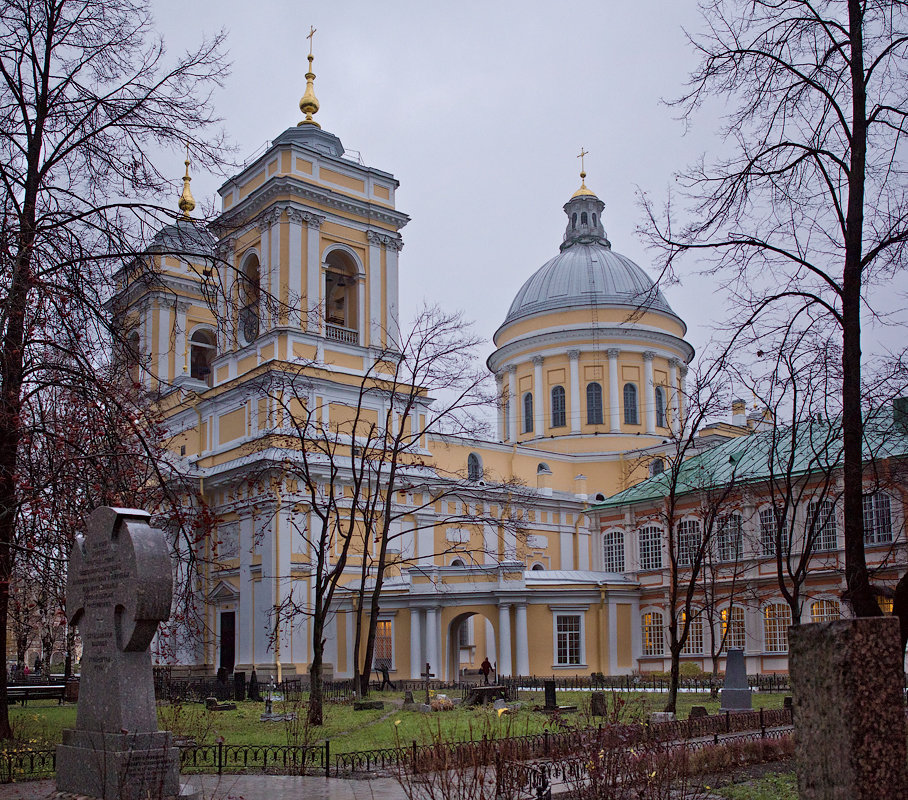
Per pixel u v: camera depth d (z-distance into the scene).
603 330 67.88
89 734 13.11
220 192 52.78
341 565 27.02
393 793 14.48
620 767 12.72
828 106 15.84
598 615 47.44
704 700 31.67
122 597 12.88
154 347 55.12
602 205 78.12
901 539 37.62
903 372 18.44
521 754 16.23
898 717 6.92
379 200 51.62
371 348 49.41
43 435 18.12
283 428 44.91
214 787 14.87
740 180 16.03
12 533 17.41
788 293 16.19
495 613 44.50
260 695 34.09
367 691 32.19
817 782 7.03
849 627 6.94
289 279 47.06
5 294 16.16
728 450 48.88
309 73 53.28
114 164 19.39
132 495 18.86
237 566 46.91
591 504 59.09
